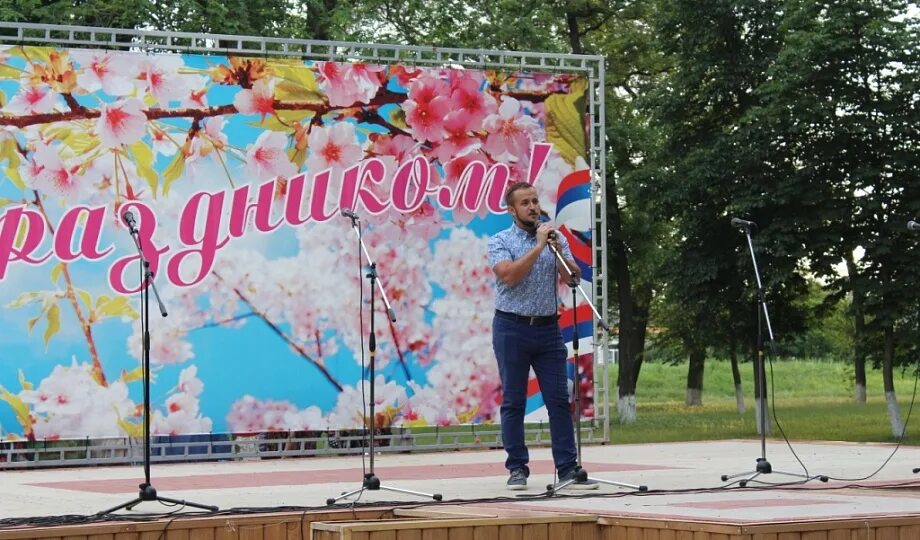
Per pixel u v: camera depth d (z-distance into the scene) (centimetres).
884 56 1883
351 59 1148
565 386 718
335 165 1134
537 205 712
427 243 1158
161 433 1073
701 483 745
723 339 2148
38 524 548
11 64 1053
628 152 2531
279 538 582
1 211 1042
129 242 1072
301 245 1120
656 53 2597
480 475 856
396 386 1143
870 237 1892
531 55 1189
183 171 1091
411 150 1157
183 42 1712
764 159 1973
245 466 998
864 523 526
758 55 2145
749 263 1989
